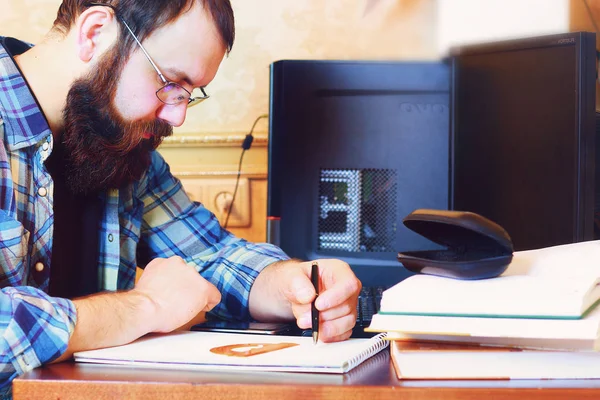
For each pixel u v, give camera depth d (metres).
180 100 1.08
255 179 1.91
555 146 1.23
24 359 0.69
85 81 1.05
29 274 1.03
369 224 1.40
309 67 1.40
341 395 0.59
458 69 1.36
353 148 1.40
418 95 1.39
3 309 0.70
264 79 1.91
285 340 0.80
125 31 1.03
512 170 1.30
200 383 0.60
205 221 1.34
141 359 0.69
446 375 0.62
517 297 0.61
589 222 1.19
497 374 0.61
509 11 1.79
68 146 1.08
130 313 0.79
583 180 1.19
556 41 1.22
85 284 1.20
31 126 1.03
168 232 1.32
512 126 1.30
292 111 1.40
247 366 0.66
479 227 0.68
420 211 0.73
